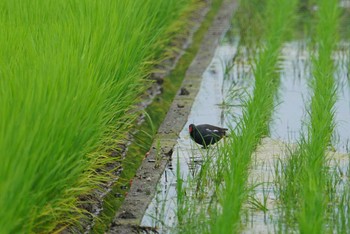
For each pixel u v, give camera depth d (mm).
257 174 20703
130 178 20734
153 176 20734
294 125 24969
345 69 31547
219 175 19906
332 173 19938
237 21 39688
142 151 22641
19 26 21703
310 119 23625
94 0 23641
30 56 19062
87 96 17938
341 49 34312
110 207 19078
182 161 22031
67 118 16547
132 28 24344
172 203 19266
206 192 19438
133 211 18797
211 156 20984
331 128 22922
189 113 26188
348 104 27281
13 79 17141
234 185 17266
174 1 31203
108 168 21172
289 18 37531
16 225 14398
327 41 31422
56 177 15969
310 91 28109
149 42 25562
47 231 16188
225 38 36781
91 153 18984
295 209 17828
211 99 27875
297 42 35469
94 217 18453
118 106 21344
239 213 17469
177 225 17531
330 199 18484
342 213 16859
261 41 34312
